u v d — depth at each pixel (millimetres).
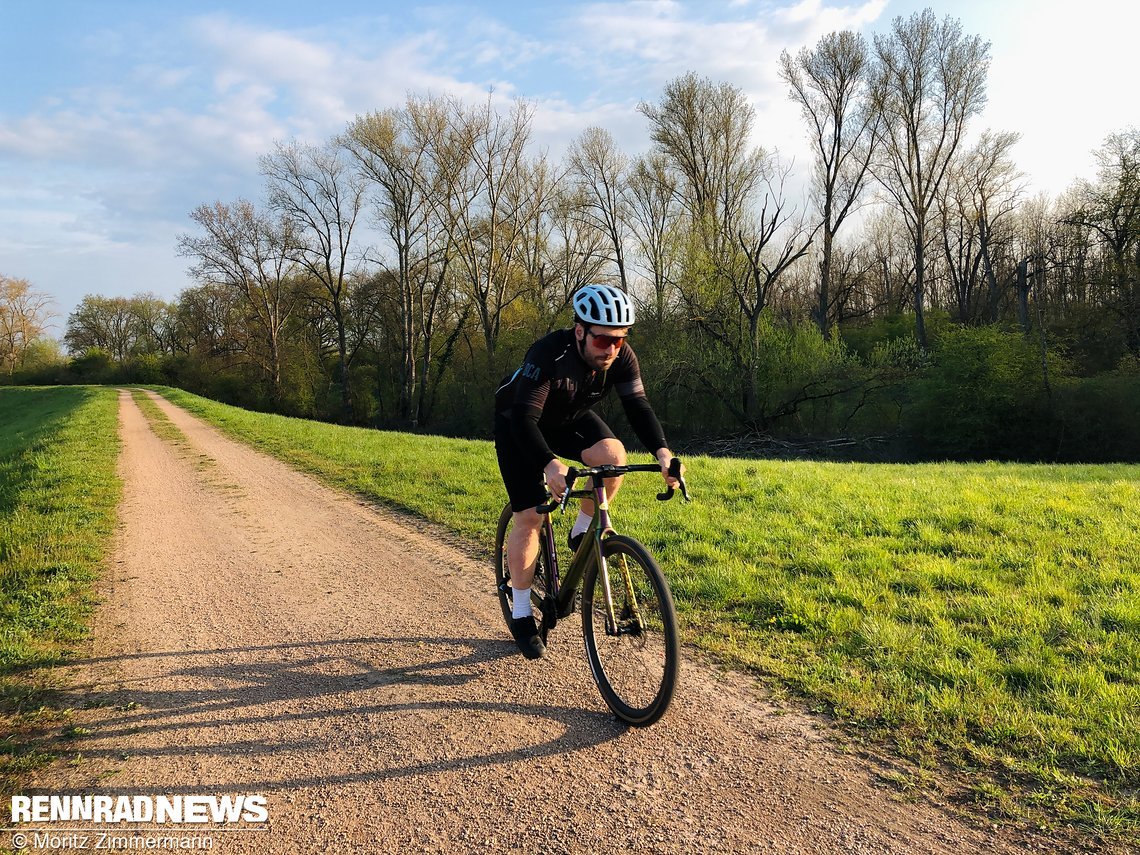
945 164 38562
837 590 4430
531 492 3463
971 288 44594
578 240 40969
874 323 45406
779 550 5398
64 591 5184
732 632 4023
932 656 3500
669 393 29938
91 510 8234
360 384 52781
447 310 44875
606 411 30625
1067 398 25078
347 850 2342
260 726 3189
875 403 29953
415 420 41812
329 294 52812
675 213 35438
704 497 7410
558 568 3824
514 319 42125
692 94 34625
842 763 2744
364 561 5992
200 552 6457
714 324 29328
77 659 4004
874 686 3287
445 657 3918
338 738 3066
